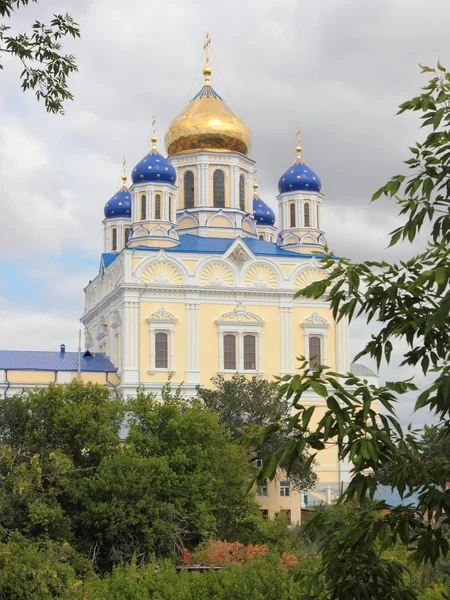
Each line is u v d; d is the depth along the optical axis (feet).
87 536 154.71
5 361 289.74
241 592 117.39
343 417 38.04
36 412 169.17
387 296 40.68
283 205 323.98
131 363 287.28
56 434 168.14
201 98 332.80
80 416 165.58
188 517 162.71
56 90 66.69
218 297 297.12
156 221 300.81
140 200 303.27
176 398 188.24
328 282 42.39
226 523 178.19
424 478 39.68
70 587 114.83
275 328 301.02
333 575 41.27
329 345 304.50
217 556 148.36
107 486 153.89
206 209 319.88
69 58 66.08
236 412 244.22
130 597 116.98
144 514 156.04
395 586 41.47
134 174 303.68
